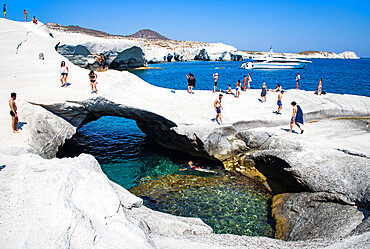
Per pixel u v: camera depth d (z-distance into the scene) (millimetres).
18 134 11812
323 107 20266
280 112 19250
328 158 10953
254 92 25453
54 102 14406
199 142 15492
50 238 5309
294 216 9930
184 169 15078
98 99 15492
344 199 9188
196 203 11539
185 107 18672
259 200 11820
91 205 6594
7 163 8289
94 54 52531
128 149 18203
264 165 13414
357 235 7246
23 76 18750
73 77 19391
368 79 48906
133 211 8383
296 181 10930
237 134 16188
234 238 7977
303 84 42875
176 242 6801
